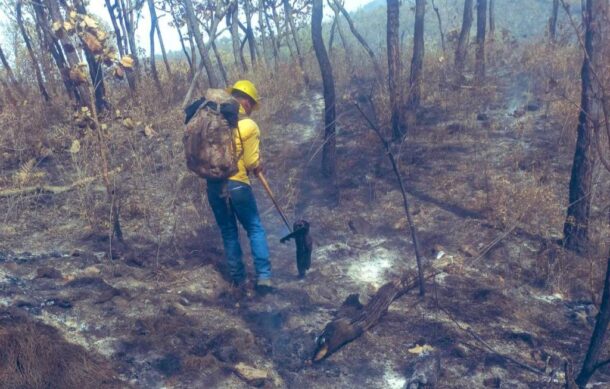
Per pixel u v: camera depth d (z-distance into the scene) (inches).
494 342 142.6
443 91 361.7
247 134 155.9
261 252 161.8
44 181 240.8
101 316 141.3
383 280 174.2
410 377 128.3
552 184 233.8
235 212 161.6
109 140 264.2
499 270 179.0
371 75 436.5
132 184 241.0
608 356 137.3
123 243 188.1
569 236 185.0
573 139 263.7
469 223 205.8
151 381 121.2
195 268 172.9
